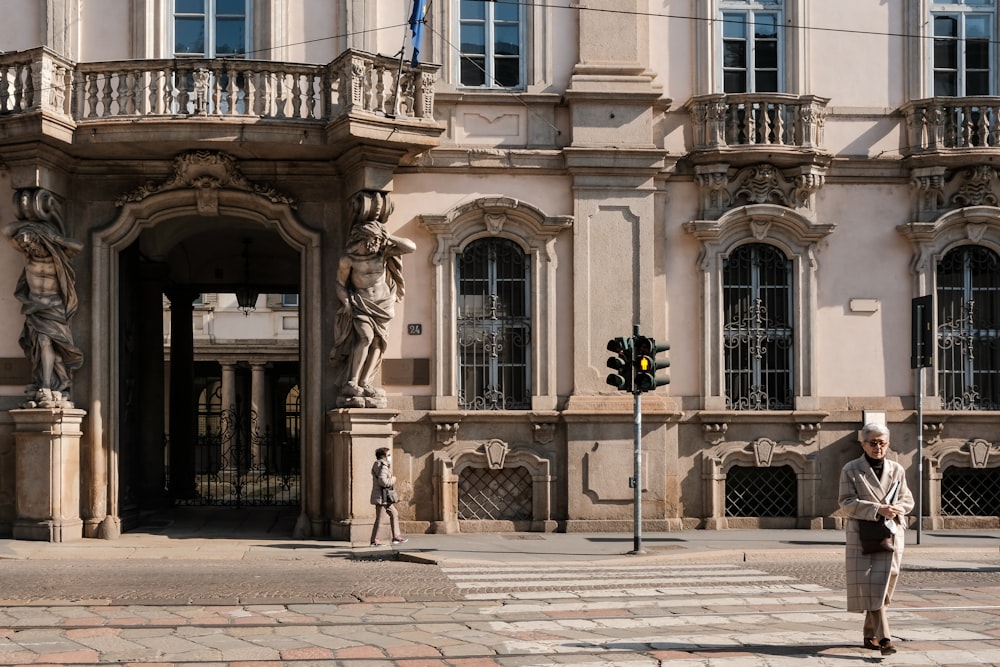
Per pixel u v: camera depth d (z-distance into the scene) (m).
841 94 20.25
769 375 19.94
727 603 11.36
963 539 18.23
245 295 25.81
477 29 19.73
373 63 17.61
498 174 19.34
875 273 20.03
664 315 19.62
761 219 19.64
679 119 19.89
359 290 18.23
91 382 18.30
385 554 16.53
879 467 8.72
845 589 12.41
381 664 8.46
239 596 11.91
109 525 18.09
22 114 17.02
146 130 17.31
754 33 20.34
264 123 17.41
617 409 19.11
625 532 19.03
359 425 17.84
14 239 17.70
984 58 20.72
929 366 18.34
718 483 19.45
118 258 18.83
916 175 19.94
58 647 9.07
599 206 19.38
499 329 19.44
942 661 8.47
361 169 18.00
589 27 19.56
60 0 18.75
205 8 19.22
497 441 19.02
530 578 13.63
